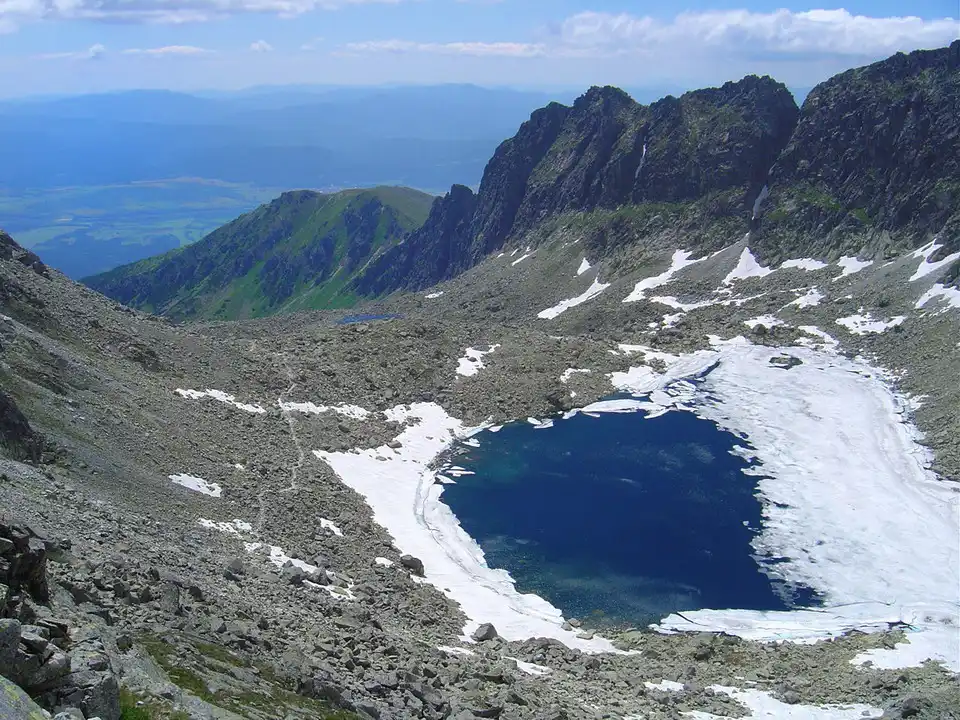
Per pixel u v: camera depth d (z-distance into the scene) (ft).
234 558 185.68
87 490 186.91
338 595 185.37
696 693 162.09
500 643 183.32
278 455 282.56
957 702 154.40
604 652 189.98
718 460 322.75
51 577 105.19
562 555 249.34
